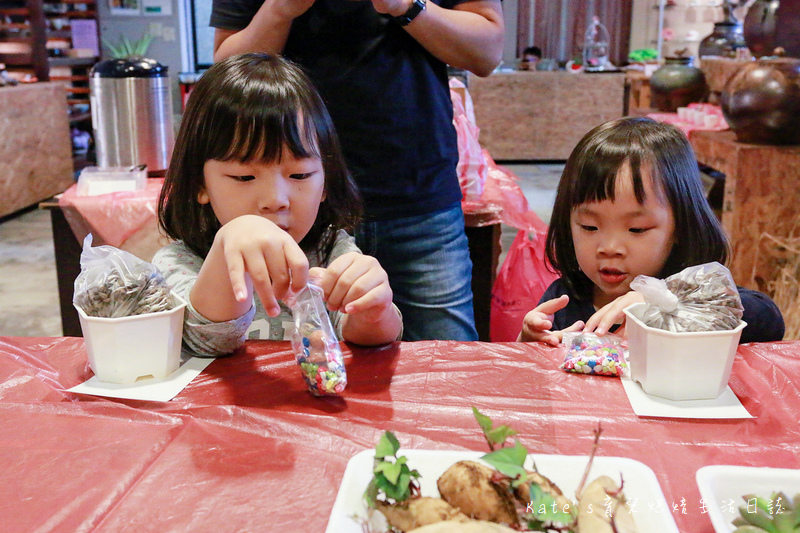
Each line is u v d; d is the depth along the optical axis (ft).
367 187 4.73
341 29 4.51
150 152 7.49
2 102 14.51
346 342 3.09
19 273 11.82
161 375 2.68
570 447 2.16
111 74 7.21
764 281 8.09
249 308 2.91
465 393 2.55
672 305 2.51
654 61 20.13
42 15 17.35
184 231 3.50
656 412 2.40
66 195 6.69
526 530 1.73
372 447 2.17
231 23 4.84
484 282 7.02
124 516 1.84
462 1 4.97
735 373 2.72
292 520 1.83
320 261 3.77
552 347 2.98
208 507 1.88
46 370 2.75
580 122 21.71
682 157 3.65
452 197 5.02
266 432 2.26
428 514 1.74
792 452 2.14
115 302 2.61
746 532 1.65
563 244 4.06
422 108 4.73
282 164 3.10
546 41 26.40
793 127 7.88
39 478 2.01
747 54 12.19
